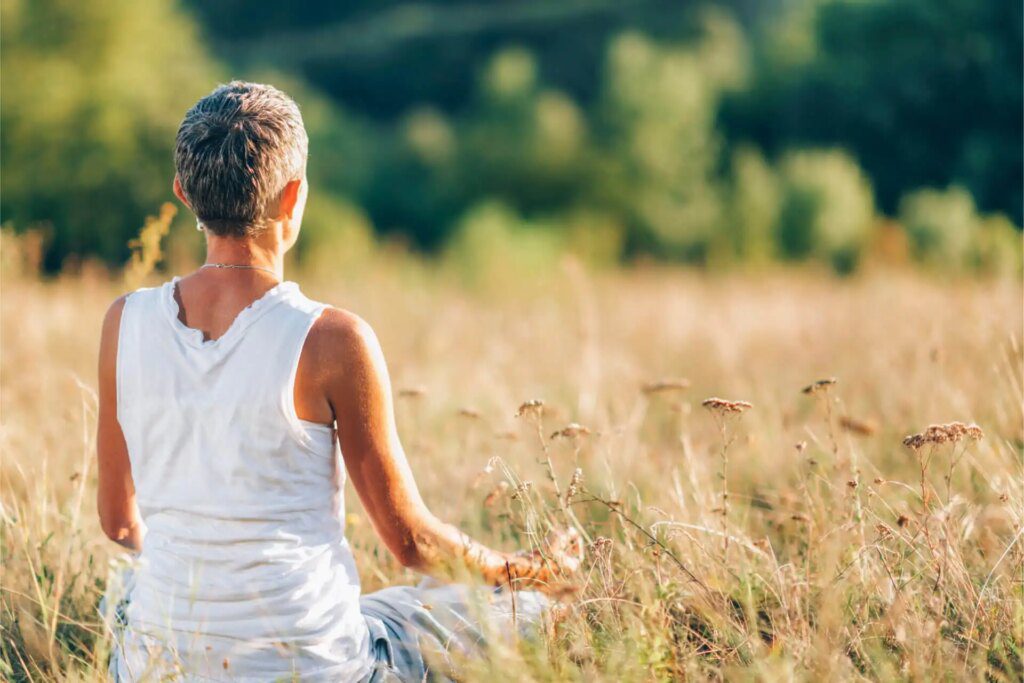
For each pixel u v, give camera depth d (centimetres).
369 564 310
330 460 217
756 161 4156
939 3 4178
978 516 304
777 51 4919
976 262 1497
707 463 388
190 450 210
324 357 207
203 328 212
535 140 4744
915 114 4238
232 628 210
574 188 4619
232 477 207
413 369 632
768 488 390
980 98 4088
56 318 675
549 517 291
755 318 913
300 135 219
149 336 213
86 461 309
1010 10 4056
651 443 451
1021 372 405
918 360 507
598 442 395
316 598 214
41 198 2494
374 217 5084
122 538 247
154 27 2641
